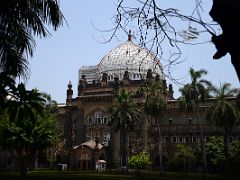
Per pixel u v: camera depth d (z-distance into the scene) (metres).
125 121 79.50
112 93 107.00
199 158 84.06
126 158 87.00
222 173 77.38
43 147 39.22
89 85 112.31
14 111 9.38
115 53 123.62
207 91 71.62
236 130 88.38
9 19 12.34
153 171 85.56
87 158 99.69
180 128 97.44
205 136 94.44
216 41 5.33
